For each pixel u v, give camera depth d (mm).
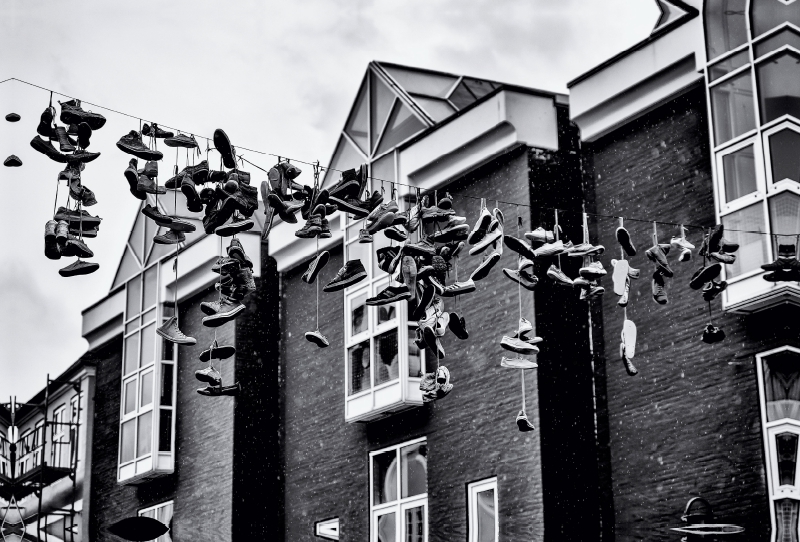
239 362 22141
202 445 22641
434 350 12805
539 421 16141
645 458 15648
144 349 24250
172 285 23984
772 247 14195
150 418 23531
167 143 10977
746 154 14703
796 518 13828
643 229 16250
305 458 21031
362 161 20094
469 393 17438
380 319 19203
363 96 20500
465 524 17078
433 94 20266
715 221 15188
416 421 18484
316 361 21281
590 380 16625
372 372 19109
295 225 21906
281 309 22547
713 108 15180
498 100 17266
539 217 16938
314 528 20453
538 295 16625
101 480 25859
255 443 21906
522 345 13430
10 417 31109
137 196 11039
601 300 16719
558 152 17391
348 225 20516
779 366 14352
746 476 14367
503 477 16547
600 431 16375
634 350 15023
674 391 15422
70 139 10758
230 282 12203
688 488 15008
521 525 16094
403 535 18391
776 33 14688
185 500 22812
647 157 16391
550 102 17531
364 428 19672
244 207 10938
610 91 16656
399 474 18672
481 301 17469
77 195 10766
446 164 18266
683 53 15750
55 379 27750
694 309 15367
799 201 14297
